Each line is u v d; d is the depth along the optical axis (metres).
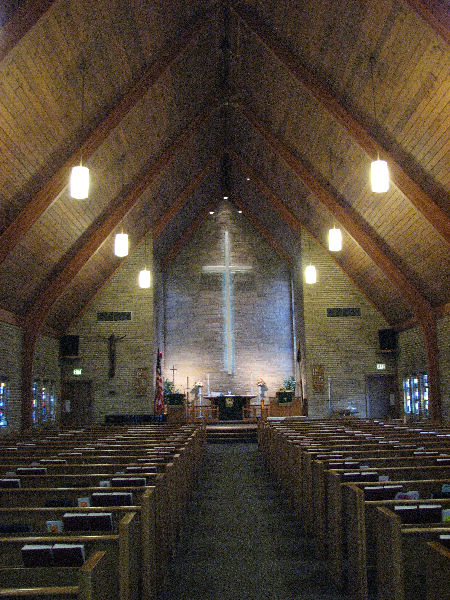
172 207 20.27
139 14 10.85
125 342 20.19
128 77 12.05
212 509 8.56
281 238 23.36
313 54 12.28
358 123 12.48
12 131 9.94
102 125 12.09
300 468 7.71
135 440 10.59
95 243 15.83
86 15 9.57
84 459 7.69
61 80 10.19
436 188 11.97
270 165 18.23
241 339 24.08
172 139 16.11
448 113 10.20
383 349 20.20
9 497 5.37
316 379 20.28
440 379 15.96
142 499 4.59
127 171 15.04
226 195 24.31
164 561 5.31
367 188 14.41
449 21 8.73
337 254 19.89
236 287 24.44
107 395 19.97
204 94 15.71
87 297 19.66
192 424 15.82
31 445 9.88
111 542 3.71
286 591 5.04
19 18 8.33
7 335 14.74
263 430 13.96
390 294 18.61
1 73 8.85
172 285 24.38
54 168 11.71
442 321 15.80
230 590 5.08
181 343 24.02
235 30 13.66
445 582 2.86
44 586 3.42
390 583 3.80
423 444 8.81
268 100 15.20
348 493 5.03
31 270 14.25
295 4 11.52
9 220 11.59
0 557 3.81
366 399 20.33
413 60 10.05
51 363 18.92
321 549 5.97
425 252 14.40
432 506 4.27
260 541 6.70
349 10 10.49
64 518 4.16
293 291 23.84
